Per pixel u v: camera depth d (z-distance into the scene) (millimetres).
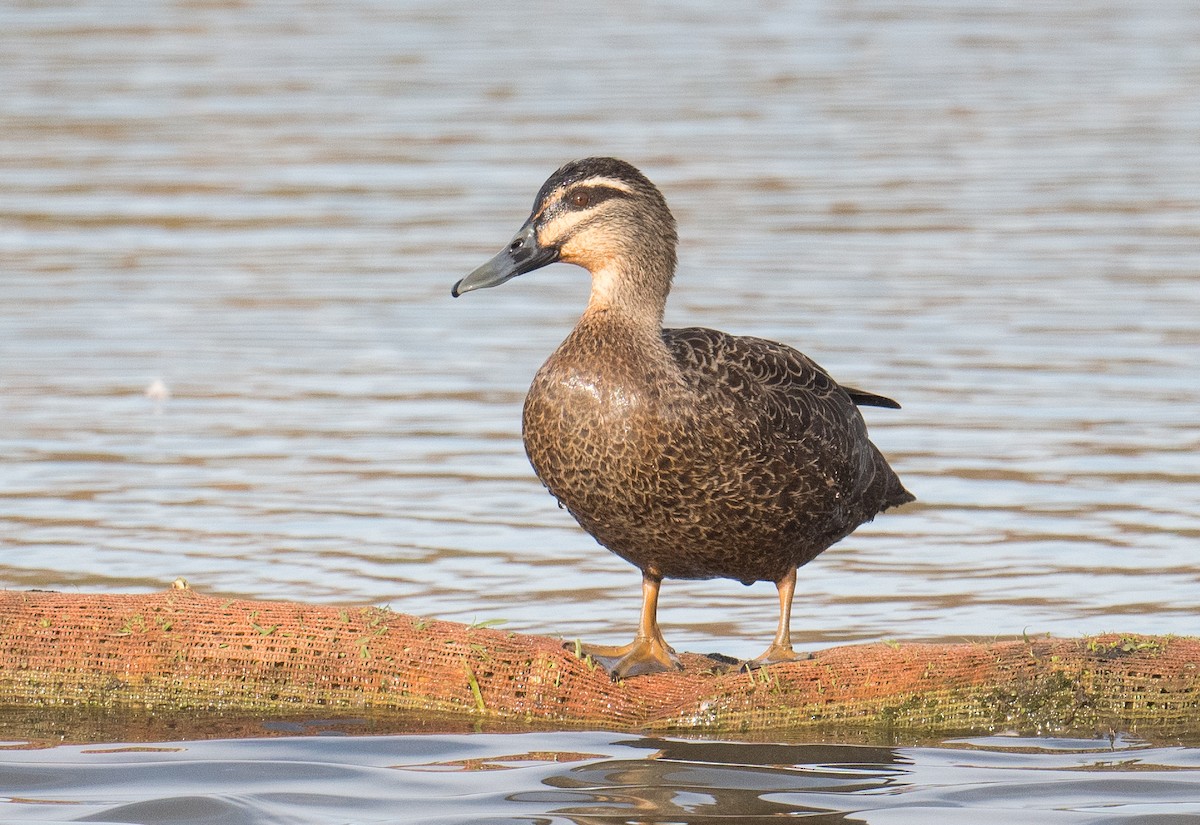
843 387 10703
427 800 8234
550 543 12969
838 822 7922
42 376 16953
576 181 10109
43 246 21688
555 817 7996
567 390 9602
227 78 31250
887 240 21719
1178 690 9383
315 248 21656
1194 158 25797
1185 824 7891
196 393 16516
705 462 9492
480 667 9719
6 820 7898
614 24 36719
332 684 9812
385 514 13484
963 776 8625
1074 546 12766
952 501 13781
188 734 9406
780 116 28641
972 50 34250
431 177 24875
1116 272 20219
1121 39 35250
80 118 28297
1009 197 23812
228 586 11969
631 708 9555
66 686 9938
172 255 21312
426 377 17047
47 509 13500
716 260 20828
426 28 36062
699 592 12148
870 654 9695
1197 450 14773
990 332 18031
